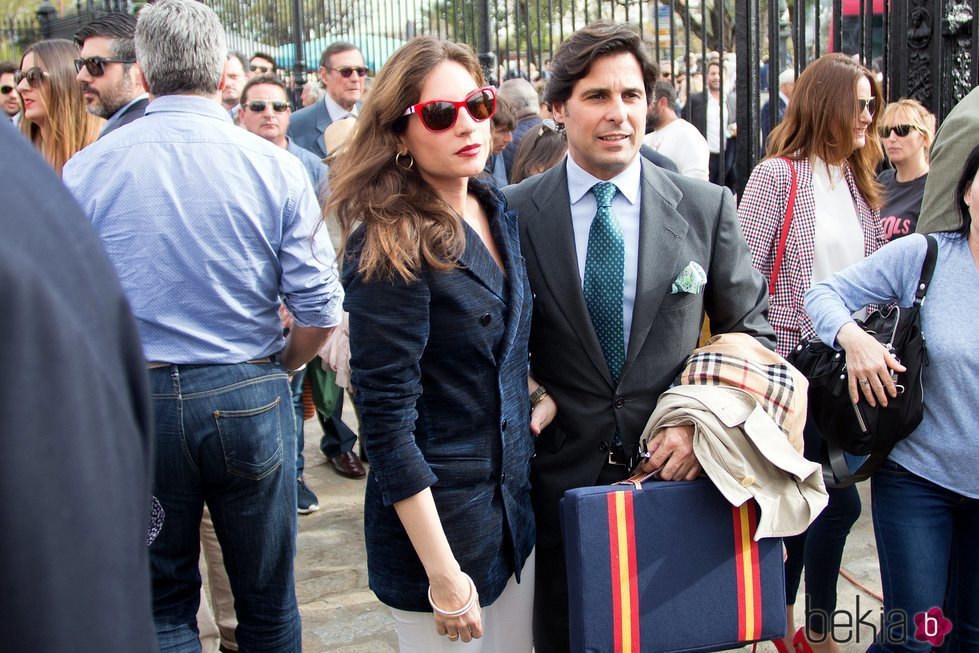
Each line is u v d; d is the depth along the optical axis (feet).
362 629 10.80
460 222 6.19
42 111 10.89
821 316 7.84
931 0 14.47
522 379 6.74
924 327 7.45
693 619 6.50
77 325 2.04
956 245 7.54
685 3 17.26
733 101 25.91
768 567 6.61
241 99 15.46
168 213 6.97
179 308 7.01
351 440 15.85
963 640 7.92
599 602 6.37
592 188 7.19
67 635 1.94
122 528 2.09
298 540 13.28
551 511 7.31
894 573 7.73
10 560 1.89
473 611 6.07
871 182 10.32
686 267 7.02
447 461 6.28
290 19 28.78
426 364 6.22
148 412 2.40
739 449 6.51
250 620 7.71
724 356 6.92
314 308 7.73
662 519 6.47
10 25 36.58
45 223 2.07
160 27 7.13
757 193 10.01
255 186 7.29
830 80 9.69
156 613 7.14
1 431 1.88
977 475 7.39
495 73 21.06
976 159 7.34
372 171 6.12
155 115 7.18
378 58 25.62
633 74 6.86
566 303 7.08
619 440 7.12
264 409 7.29
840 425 7.63
